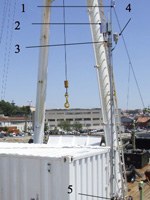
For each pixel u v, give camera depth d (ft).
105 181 25.09
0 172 22.85
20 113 481.87
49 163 20.86
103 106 33.09
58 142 38.70
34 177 21.50
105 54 33.17
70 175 20.13
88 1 33.60
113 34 22.11
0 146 29.89
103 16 33.99
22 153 22.44
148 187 37.11
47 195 20.94
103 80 33.01
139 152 49.67
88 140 37.32
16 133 312.09
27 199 21.67
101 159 24.76
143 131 301.63
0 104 476.13
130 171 39.29
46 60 38.88
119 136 31.22
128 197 27.84
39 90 39.29
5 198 22.59
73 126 352.49
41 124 39.78
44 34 38.34
